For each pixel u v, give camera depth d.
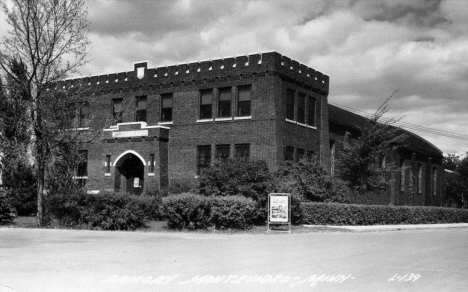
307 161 32.38
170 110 37.25
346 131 44.56
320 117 38.78
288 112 35.25
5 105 24.70
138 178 37.25
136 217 23.75
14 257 13.14
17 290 9.09
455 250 17.03
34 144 25.22
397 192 52.69
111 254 13.98
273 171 30.50
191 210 23.52
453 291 9.69
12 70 24.92
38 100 24.94
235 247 16.53
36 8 24.61
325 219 28.78
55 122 25.27
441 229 31.81
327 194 31.08
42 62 25.16
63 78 25.69
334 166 41.94
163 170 36.00
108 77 39.62
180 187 32.59
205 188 26.91
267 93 33.47
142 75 38.25
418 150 58.16
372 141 35.34
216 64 35.44
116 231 22.75
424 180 60.44
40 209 25.41
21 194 30.50
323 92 39.19
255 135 33.62
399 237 22.78
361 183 35.59
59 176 27.34
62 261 12.49
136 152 36.41
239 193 25.98
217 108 35.28
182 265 12.17
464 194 65.19
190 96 36.28
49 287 9.35
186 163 35.88
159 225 25.22
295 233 23.77
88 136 26.91
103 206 23.92
